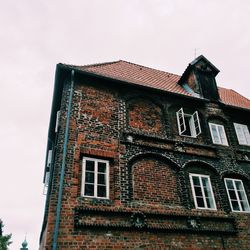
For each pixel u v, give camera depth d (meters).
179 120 11.08
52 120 11.88
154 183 8.84
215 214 9.02
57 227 6.73
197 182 9.67
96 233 7.05
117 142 9.13
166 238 7.75
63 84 10.38
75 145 8.40
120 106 10.20
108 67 12.64
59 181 7.55
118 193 8.03
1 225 29.88
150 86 11.14
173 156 9.78
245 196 10.21
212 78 13.74
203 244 8.14
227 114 12.70
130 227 7.46
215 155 10.74
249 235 9.06
